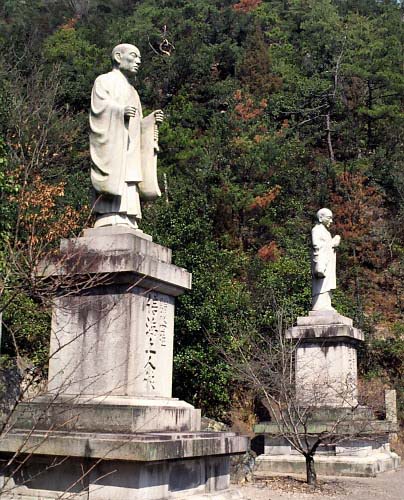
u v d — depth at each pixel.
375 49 46.12
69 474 7.01
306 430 13.91
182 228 19.16
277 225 34.44
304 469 15.36
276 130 41.81
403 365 25.42
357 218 34.69
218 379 17.98
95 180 8.47
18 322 13.47
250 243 33.03
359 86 43.00
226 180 33.81
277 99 44.19
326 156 42.06
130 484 6.72
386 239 34.62
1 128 17.88
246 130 39.53
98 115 8.55
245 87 46.69
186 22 55.00
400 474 15.64
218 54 52.41
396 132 41.41
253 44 51.25
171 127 42.75
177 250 18.83
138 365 7.95
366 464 15.06
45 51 40.22
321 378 16.59
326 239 17.84
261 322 20.78
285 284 23.62
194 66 48.00
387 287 32.81
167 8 59.59
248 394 21.36
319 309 17.62
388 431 16.70
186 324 17.84
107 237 8.14
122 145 8.57
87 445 6.72
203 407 19.16
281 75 49.34
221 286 19.33
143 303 8.17
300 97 43.78
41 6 61.69
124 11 66.69
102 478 6.81
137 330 7.99
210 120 42.78
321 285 17.77
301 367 16.80
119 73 9.15
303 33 57.16
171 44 50.69
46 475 7.09
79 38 45.69
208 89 46.69
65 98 35.00
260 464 15.77
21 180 13.82
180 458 7.14
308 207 35.69
